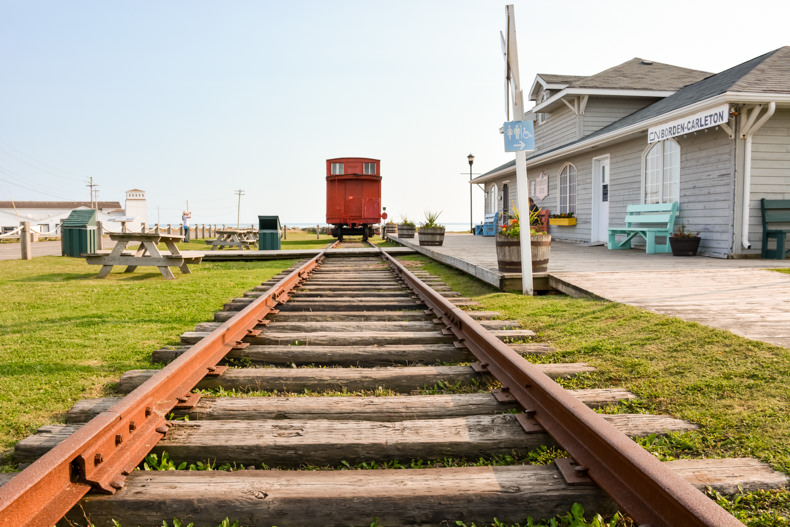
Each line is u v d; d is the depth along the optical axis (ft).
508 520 6.20
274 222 56.34
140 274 33.50
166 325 17.34
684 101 37.76
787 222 33.35
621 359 12.20
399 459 7.86
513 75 22.40
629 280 22.62
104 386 11.07
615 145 48.70
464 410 9.37
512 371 10.14
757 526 5.89
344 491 6.31
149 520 6.13
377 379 11.22
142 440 7.54
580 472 6.61
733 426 8.36
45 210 231.50
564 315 17.47
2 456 7.94
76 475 6.19
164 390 9.07
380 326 16.60
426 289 21.04
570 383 10.98
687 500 4.86
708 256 35.58
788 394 9.30
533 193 69.77
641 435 8.25
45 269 36.09
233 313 18.70
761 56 41.16
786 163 33.81
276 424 8.48
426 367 11.87
